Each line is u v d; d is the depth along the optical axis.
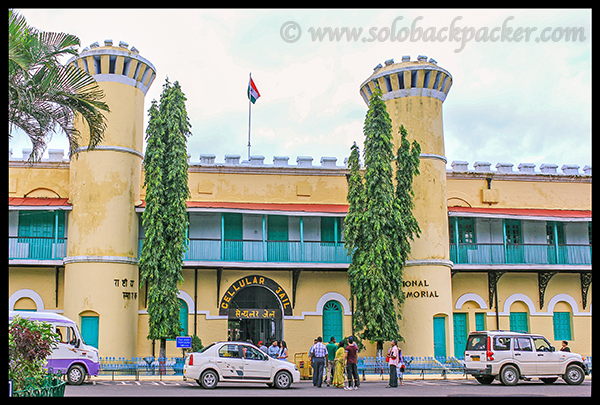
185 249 23.16
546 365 20.02
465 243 27.12
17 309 24.80
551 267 27.19
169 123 23.02
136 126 25.55
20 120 14.41
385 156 23.58
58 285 25.17
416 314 25.17
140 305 25.27
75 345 18.91
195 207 24.77
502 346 19.98
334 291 26.81
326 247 26.28
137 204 25.17
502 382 19.70
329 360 20.14
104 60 24.72
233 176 27.30
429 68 26.34
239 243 25.78
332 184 27.91
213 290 25.91
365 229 23.06
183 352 24.00
